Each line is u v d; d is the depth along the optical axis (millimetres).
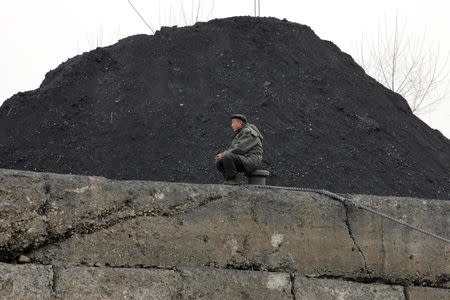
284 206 19547
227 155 20000
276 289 19016
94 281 17188
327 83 40250
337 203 20203
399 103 43031
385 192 33594
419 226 20984
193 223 18531
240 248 18938
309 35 44188
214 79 38500
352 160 35000
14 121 37156
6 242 16562
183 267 18266
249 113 36031
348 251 20109
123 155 34094
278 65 40188
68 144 35219
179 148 34250
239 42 41312
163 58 40156
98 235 17547
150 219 18109
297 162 33688
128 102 37500
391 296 20375
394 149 37438
